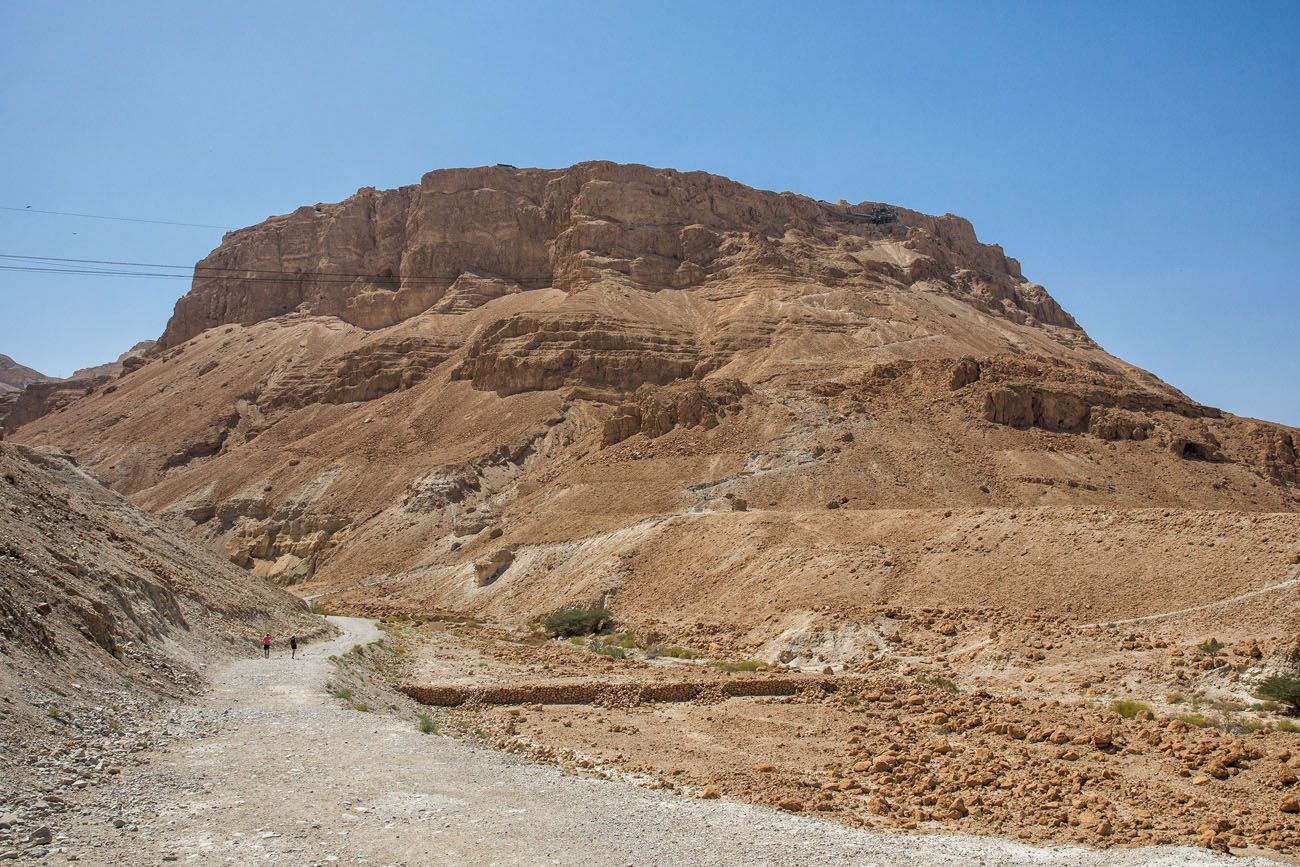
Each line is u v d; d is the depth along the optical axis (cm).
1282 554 4094
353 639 4997
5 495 3262
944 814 2106
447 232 18675
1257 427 10075
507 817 1722
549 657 4978
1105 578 4509
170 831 1477
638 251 17375
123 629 2864
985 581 4894
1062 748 2711
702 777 2494
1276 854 1808
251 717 2470
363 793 1798
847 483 8162
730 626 5375
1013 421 9438
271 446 14762
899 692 3731
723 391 10369
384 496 11675
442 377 14988
